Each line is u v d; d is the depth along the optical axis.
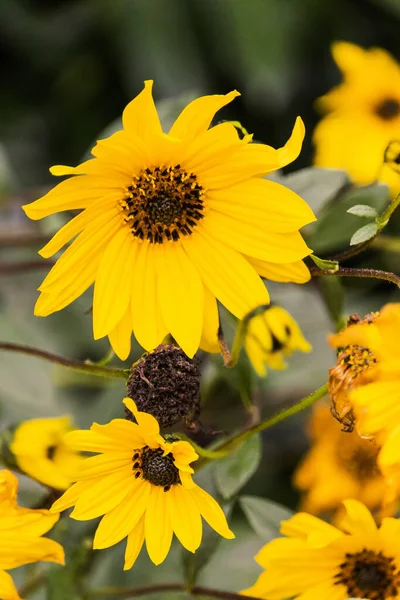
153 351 0.59
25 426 0.65
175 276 0.60
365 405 0.56
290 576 0.61
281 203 0.59
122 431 0.58
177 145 0.58
